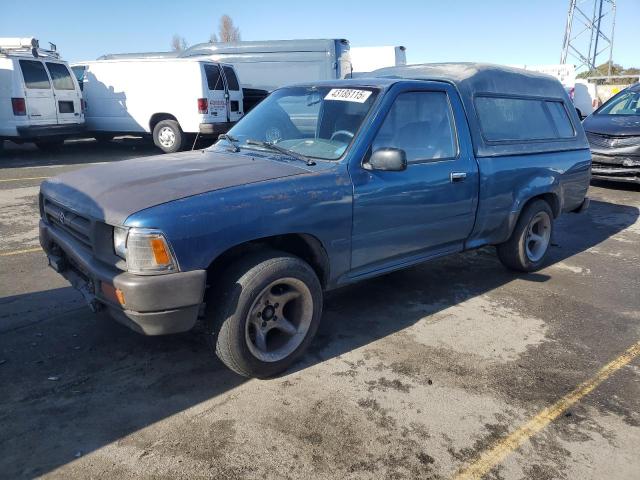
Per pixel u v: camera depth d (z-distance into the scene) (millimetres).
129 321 2863
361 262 3695
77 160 12547
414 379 3312
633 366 3547
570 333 4016
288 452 2627
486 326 4098
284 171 3342
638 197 9148
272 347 3271
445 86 4254
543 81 5379
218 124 13125
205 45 15883
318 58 14828
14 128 11562
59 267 3510
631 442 2783
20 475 2428
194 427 2793
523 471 2557
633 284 5086
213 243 2852
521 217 4984
